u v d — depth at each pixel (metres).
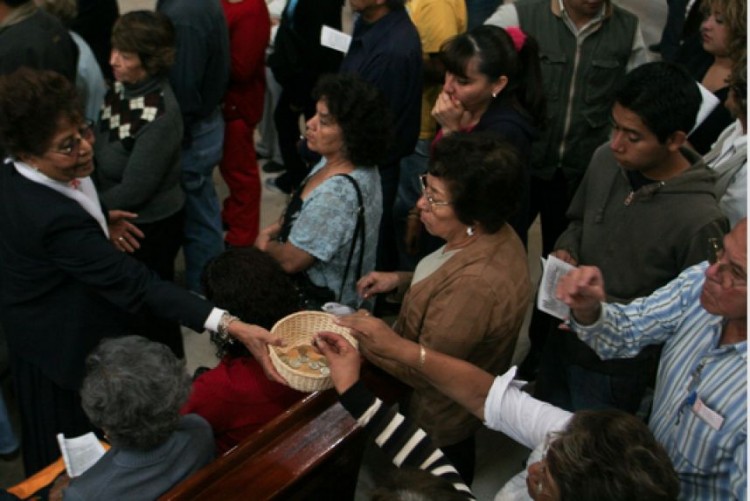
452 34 3.41
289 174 4.46
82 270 2.01
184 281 3.89
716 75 2.63
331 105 2.22
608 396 2.19
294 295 2.00
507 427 1.69
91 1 3.81
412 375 1.92
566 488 1.18
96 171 2.91
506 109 2.45
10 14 2.78
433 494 1.20
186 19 3.07
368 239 2.38
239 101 3.66
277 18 4.52
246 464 1.60
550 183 3.14
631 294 2.08
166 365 1.49
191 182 3.42
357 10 2.98
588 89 2.96
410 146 3.12
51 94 1.87
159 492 1.51
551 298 1.85
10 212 1.99
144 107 2.81
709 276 1.42
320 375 1.73
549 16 2.93
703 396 1.45
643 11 6.46
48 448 2.36
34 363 2.21
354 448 1.82
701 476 1.48
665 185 1.96
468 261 1.85
